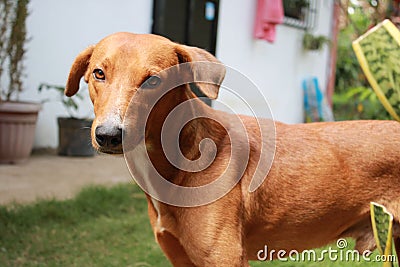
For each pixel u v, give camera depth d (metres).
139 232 4.29
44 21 7.26
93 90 2.13
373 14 5.61
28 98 7.27
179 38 8.41
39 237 4.09
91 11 7.64
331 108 11.24
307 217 2.34
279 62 9.96
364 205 2.36
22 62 6.91
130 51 2.05
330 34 11.15
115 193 5.20
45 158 7.02
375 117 7.38
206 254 2.16
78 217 4.59
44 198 5.00
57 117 7.34
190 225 2.18
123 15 7.95
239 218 2.21
